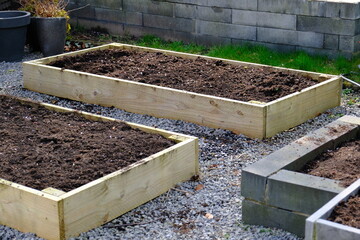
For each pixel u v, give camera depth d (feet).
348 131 17.31
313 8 27.94
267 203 14.58
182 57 27.27
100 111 23.47
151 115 22.76
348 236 11.30
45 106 21.17
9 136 18.63
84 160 16.79
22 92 25.80
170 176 16.88
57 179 15.71
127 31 35.01
